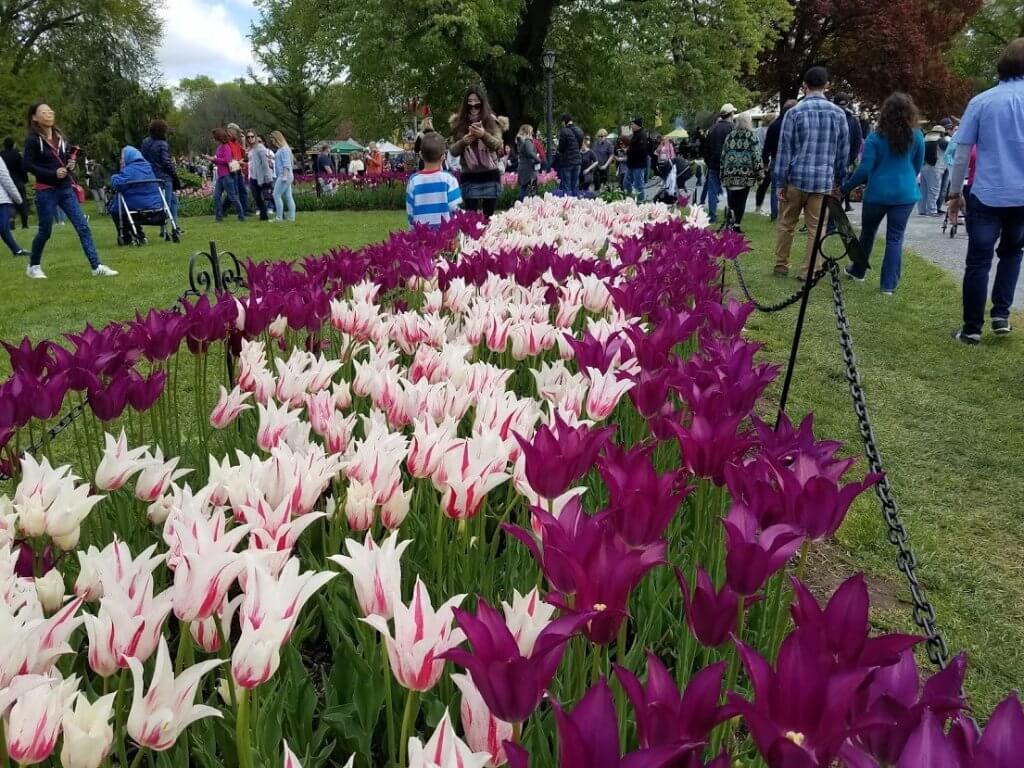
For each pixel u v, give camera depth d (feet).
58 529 5.86
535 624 4.35
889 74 123.34
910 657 3.83
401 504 6.29
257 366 9.06
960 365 21.76
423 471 6.28
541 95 107.04
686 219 28.91
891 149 28.81
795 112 30.91
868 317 26.84
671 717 3.31
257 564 4.00
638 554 4.11
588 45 101.96
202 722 5.87
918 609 6.64
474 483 5.90
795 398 18.83
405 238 19.60
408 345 10.87
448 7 85.05
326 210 87.20
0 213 41.63
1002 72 22.09
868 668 3.10
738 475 5.44
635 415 11.40
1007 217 22.79
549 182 77.25
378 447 6.19
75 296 29.99
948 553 12.18
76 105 135.13
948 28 132.98
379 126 108.88
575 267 15.19
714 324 10.84
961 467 15.40
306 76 130.21
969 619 10.57
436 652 4.11
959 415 18.12
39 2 131.13
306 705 6.06
